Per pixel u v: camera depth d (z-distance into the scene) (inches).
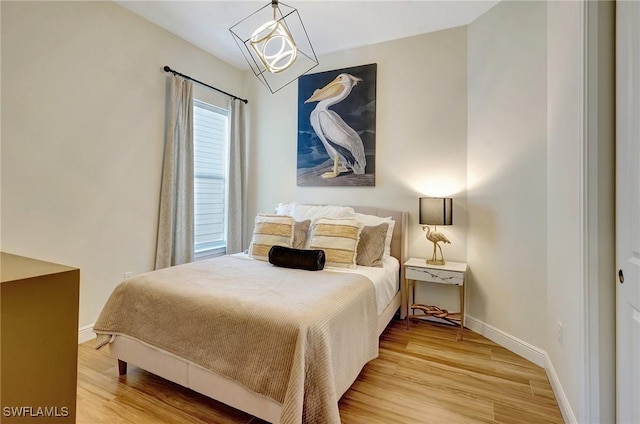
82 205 96.8
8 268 33.4
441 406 69.6
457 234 117.0
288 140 151.1
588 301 54.3
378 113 130.9
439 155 119.9
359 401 71.0
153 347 69.6
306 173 144.6
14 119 81.3
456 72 117.0
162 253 120.2
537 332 89.1
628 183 48.6
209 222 148.3
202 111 142.5
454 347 98.8
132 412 65.7
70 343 34.1
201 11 109.7
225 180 156.3
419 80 123.1
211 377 62.6
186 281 77.5
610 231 53.3
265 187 157.5
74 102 93.8
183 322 66.2
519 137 95.2
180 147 125.8
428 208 110.3
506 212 99.7
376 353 82.8
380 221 118.7
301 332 54.6
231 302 63.9
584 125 55.0
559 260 73.4
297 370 52.1
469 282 114.0
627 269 48.7
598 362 53.8
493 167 104.2
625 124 49.4
